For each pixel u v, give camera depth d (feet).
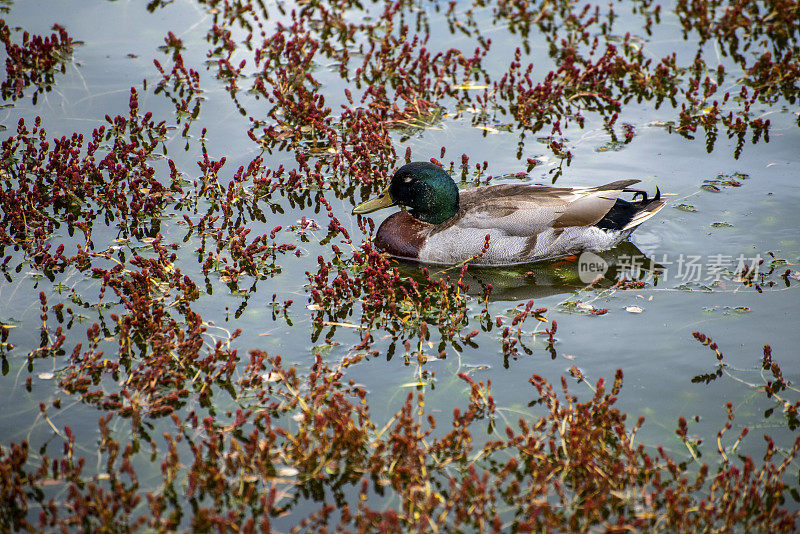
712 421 30.81
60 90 58.39
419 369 33.94
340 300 39.04
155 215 45.91
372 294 38.01
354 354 34.86
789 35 66.08
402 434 29.99
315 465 28.94
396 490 27.89
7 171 49.21
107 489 27.78
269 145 53.21
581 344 35.42
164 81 59.57
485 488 27.25
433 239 42.88
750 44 65.05
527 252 42.57
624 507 27.22
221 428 30.55
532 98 56.24
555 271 42.16
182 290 38.75
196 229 44.80
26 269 40.47
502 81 58.59
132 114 54.03
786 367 33.35
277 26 66.54
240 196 47.44
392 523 25.41
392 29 66.54
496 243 42.24
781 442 29.76
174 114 56.18
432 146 53.47
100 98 57.47
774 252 41.50
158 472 28.55
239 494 27.53
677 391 32.30
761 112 56.03
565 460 28.99
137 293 36.68
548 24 68.85
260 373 33.35
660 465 28.78
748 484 27.73
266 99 58.59
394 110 55.72
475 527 26.53
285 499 27.61
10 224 44.24
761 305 37.65
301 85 58.03
